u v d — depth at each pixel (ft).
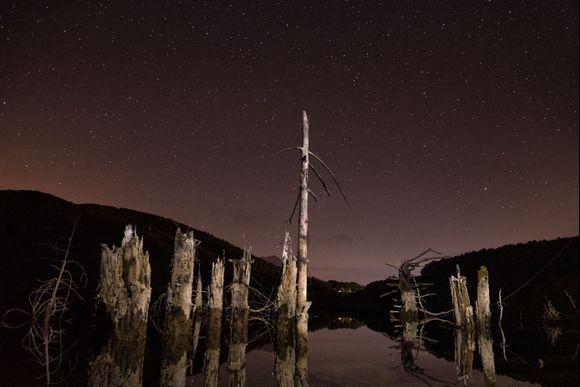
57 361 43.32
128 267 46.32
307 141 62.44
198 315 70.03
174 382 39.45
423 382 41.70
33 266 91.71
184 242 55.77
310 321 115.96
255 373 44.75
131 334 44.75
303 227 59.98
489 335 66.85
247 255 67.62
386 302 169.27
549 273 132.05
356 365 50.03
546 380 43.04
